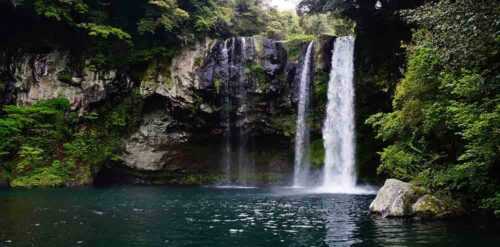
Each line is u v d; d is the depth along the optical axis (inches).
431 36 592.7
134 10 1412.4
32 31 1362.0
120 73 1364.4
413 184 682.2
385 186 692.7
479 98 527.2
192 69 1359.5
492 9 449.4
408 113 709.9
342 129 1323.8
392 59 1212.5
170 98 1337.4
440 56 526.9
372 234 518.0
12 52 1353.3
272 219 642.2
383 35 1246.9
